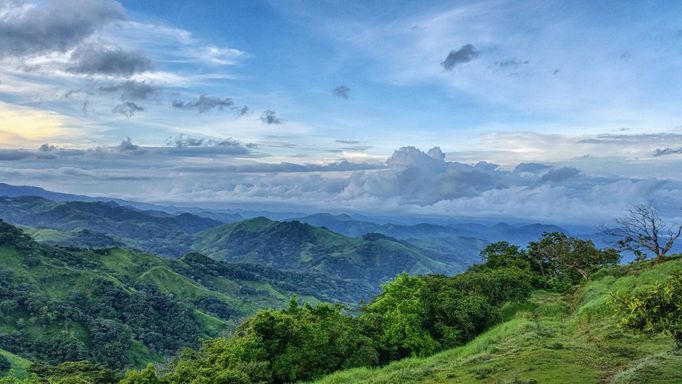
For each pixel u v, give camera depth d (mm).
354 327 40250
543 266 78438
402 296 43781
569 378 17328
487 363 22422
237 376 30984
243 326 45000
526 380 17328
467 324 41875
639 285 39312
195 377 33562
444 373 22172
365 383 24812
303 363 34719
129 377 33406
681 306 13000
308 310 42281
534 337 28047
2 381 73688
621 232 57406
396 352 40656
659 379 15023
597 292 42875
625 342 23625
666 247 50125
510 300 52250
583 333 28625
